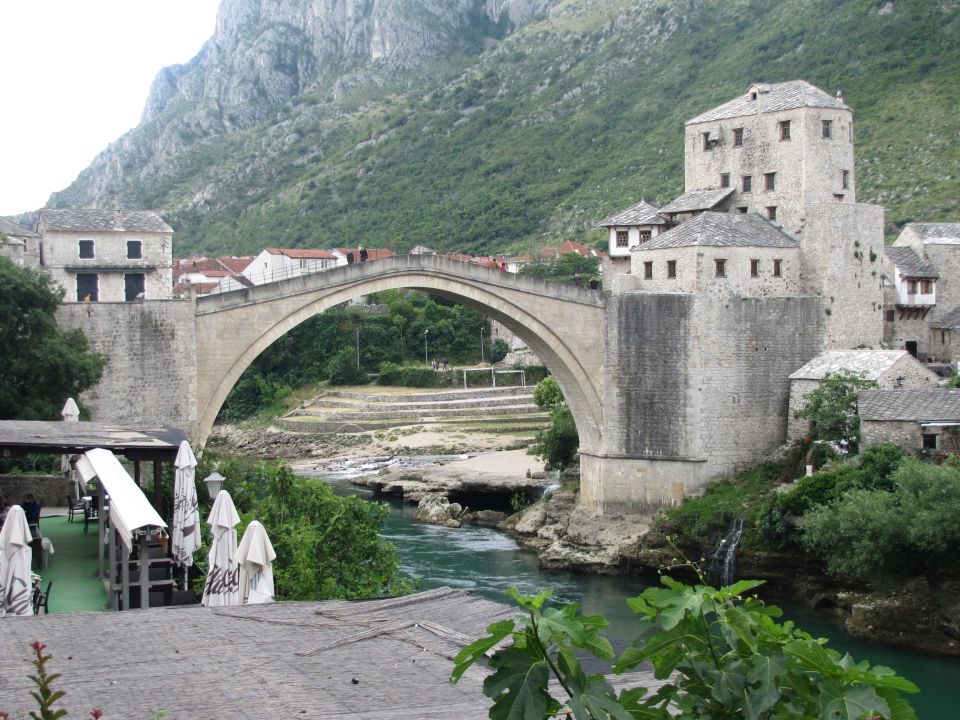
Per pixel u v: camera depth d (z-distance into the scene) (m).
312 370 138.12
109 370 52.44
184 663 17.39
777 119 68.38
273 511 39.31
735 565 57.28
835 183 67.88
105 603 28.45
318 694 15.96
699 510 61.09
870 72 151.25
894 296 79.56
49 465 53.72
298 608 22.02
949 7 155.12
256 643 18.91
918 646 47.19
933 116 132.12
